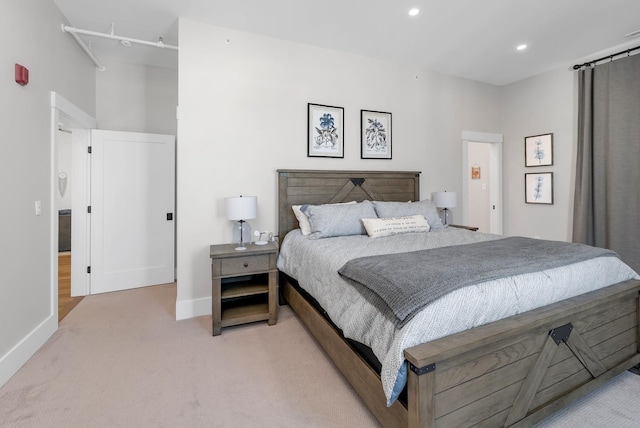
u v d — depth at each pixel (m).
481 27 3.01
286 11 2.73
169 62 3.86
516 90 4.47
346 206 3.02
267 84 3.17
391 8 2.69
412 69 3.94
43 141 2.42
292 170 3.20
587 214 3.64
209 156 2.95
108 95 3.77
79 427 1.51
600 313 1.71
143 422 1.55
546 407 1.47
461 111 4.31
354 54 3.58
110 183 3.60
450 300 1.30
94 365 2.06
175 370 2.00
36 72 2.33
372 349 1.42
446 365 1.19
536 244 2.12
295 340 2.42
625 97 3.32
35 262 2.28
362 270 1.67
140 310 3.04
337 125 3.51
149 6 2.66
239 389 1.81
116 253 3.64
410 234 2.90
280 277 3.25
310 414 1.61
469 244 2.22
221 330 2.56
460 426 1.23
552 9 2.72
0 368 1.84
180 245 2.88
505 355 1.34
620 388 1.78
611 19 2.88
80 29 2.95
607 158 3.47
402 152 3.91
